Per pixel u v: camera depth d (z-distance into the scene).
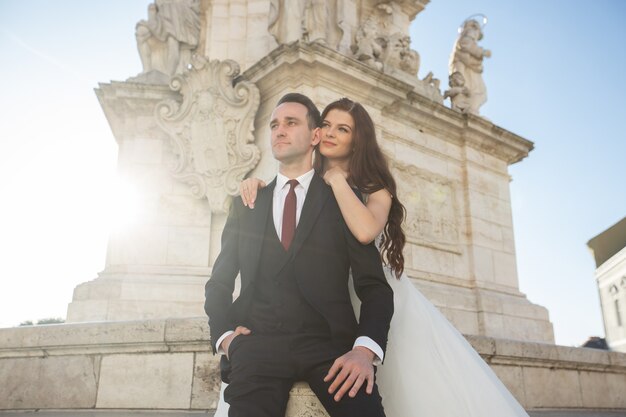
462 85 12.47
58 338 5.21
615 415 6.48
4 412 5.15
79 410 5.05
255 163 9.54
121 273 9.08
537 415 6.02
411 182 10.58
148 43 10.81
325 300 2.20
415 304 2.55
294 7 9.97
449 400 2.37
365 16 12.77
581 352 7.22
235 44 11.70
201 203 9.62
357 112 2.74
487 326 10.45
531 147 12.72
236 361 2.14
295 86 9.14
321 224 2.33
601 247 35.72
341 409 1.99
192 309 8.70
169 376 5.02
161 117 9.78
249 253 2.36
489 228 11.67
